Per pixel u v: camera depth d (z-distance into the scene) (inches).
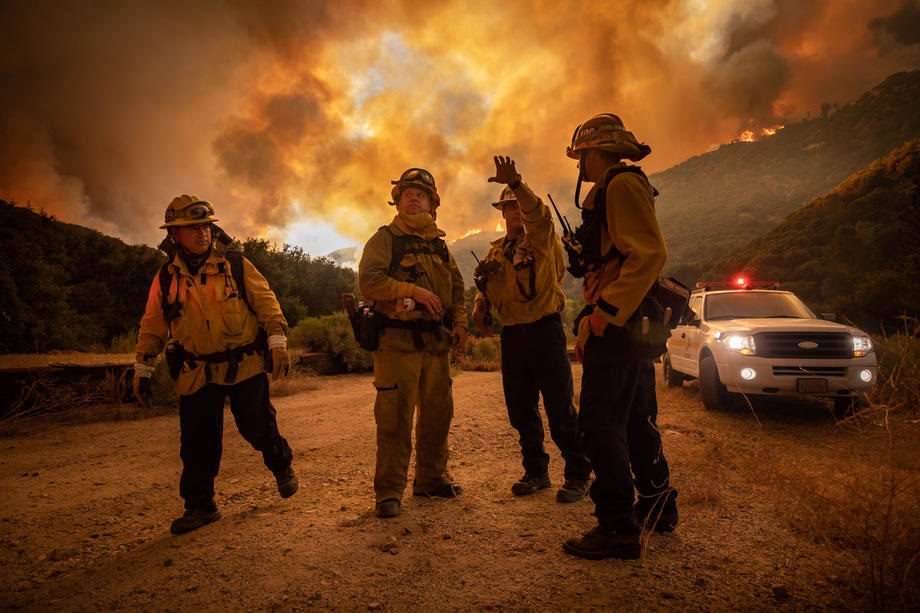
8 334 734.5
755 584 83.9
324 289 1208.8
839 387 238.7
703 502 122.7
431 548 103.3
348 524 118.0
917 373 118.2
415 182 133.3
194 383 115.8
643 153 104.2
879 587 79.4
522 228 144.6
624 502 95.1
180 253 120.5
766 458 121.7
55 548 112.3
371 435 225.6
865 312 898.7
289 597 85.0
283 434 233.6
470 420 247.4
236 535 113.7
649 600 79.7
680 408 288.5
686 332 332.8
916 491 95.8
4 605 87.3
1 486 161.8
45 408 279.3
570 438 135.0
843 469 145.0
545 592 83.5
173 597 86.7
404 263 130.9
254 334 122.1
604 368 96.0
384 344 127.6
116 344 569.6
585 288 103.1
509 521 117.3
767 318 297.9
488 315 156.9
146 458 197.0
